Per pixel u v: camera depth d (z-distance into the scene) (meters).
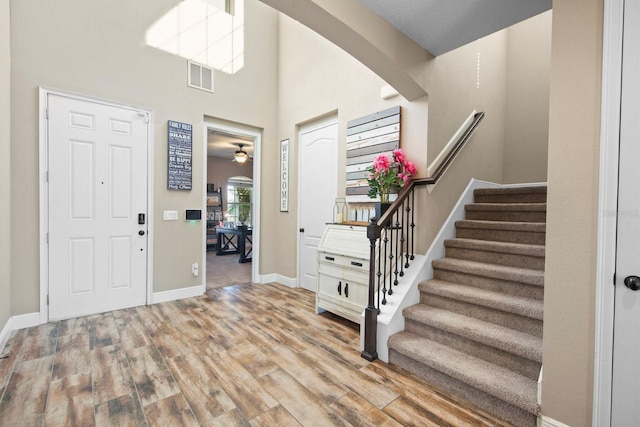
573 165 1.41
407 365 2.11
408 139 2.84
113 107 3.18
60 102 2.88
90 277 3.08
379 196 2.99
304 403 1.74
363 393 1.85
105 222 3.16
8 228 2.55
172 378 1.97
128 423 1.57
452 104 3.00
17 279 2.70
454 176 3.07
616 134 1.30
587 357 1.38
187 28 3.69
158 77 3.48
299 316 3.14
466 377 1.75
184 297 3.73
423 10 2.06
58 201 2.90
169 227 3.59
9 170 2.57
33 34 2.75
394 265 2.72
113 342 2.48
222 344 2.47
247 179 9.40
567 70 1.42
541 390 1.50
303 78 4.13
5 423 1.55
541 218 2.72
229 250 8.05
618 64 1.29
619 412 1.32
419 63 2.53
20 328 2.70
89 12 3.04
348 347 2.46
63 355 2.25
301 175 4.29
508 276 2.16
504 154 4.11
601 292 1.33
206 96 3.86
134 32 3.31
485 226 2.79
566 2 1.42
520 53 4.02
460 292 2.24
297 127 4.34
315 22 1.91
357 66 3.39
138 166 3.35
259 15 4.38
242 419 1.61
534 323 1.90
